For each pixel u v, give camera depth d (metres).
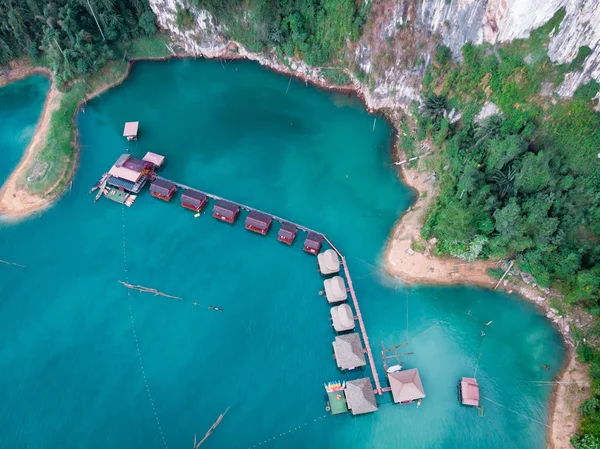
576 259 71.94
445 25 84.50
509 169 76.25
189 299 77.62
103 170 93.06
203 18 104.62
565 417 64.50
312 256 82.06
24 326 75.62
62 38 100.00
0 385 70.19
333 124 98.50
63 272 80.88
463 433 64.94
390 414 66.75
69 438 65.88
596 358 66.56
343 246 82.31
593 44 71.31
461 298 76.31
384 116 97.88
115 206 88.62
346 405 66.69
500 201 77.06
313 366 71.12
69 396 69.12
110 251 83.12
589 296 70.25
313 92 103.62
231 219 84.75
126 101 103.62
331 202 87.75
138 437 65.69
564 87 75.75
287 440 65.06
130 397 68.88
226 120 100.25
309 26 99.06
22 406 68.50
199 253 82.69
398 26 89.44
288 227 82.00
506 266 76.62
